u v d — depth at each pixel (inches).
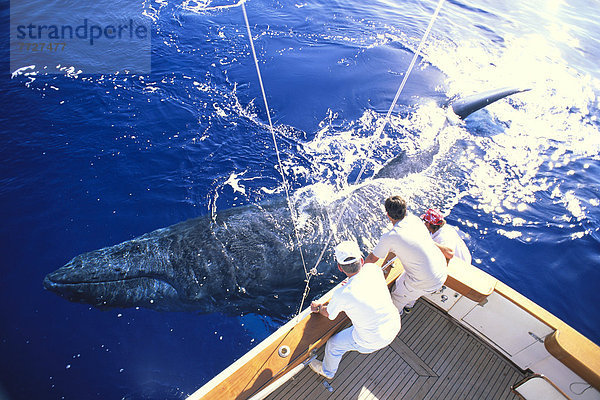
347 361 137.3
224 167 269.9
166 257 207.5
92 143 276.1
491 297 131.3
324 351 133.3
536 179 280.4
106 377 166.2
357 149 295.6
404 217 121.3
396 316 112.3
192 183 255.9
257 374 110.9
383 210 245.4
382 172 275.0
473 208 255.9
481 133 320.5
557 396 116.8
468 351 143.4
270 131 305.0
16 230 219.6
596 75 413.1
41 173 251.9
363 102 348.8
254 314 195.6
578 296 212.1
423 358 140.6
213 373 172.1
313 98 346.6
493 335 140.8
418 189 265.0
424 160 289.6
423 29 477.1
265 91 346.6
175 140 286.2
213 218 232.1
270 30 439.5
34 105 299.4
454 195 264.1
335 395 127.4
